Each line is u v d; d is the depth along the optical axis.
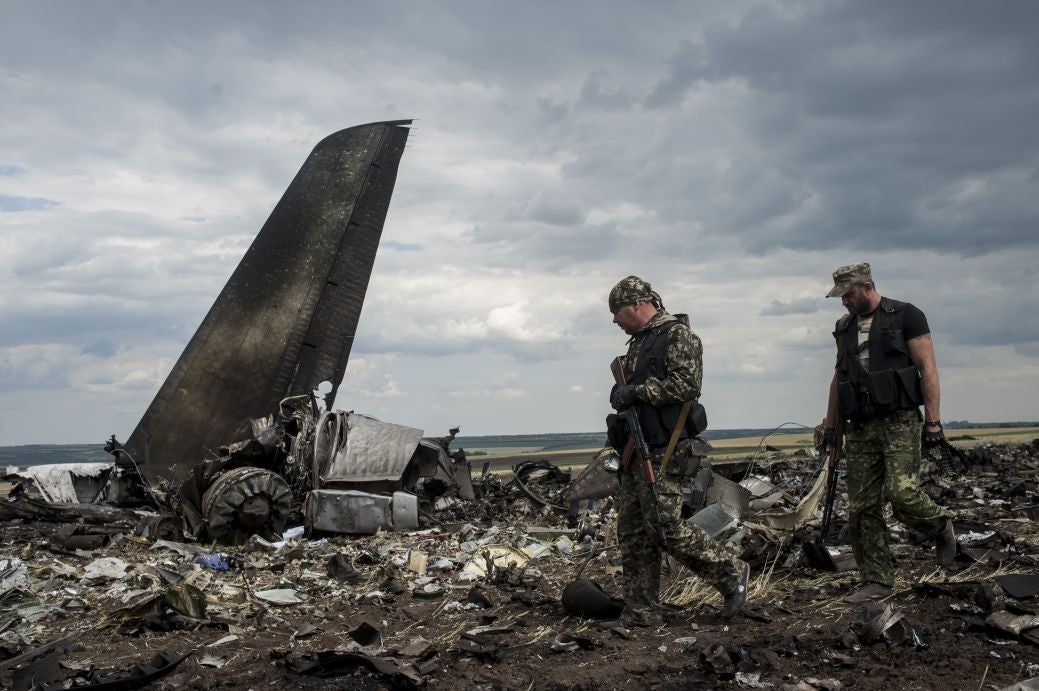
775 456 13.78
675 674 3.66
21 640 4.60
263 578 6.38
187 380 13.33
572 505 9.56
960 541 6.42
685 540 4.41
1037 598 4.64
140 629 4.71
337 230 14.93
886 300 4.98
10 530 8.93
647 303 4.55
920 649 3.83
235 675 3.79
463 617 4.93
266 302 14.15
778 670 3.66
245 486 8.32
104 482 10.71
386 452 9.47
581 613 4.76
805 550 5.82
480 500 11.54
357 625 4.83
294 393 13.77
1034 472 11.68
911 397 4.79
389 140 15.69
